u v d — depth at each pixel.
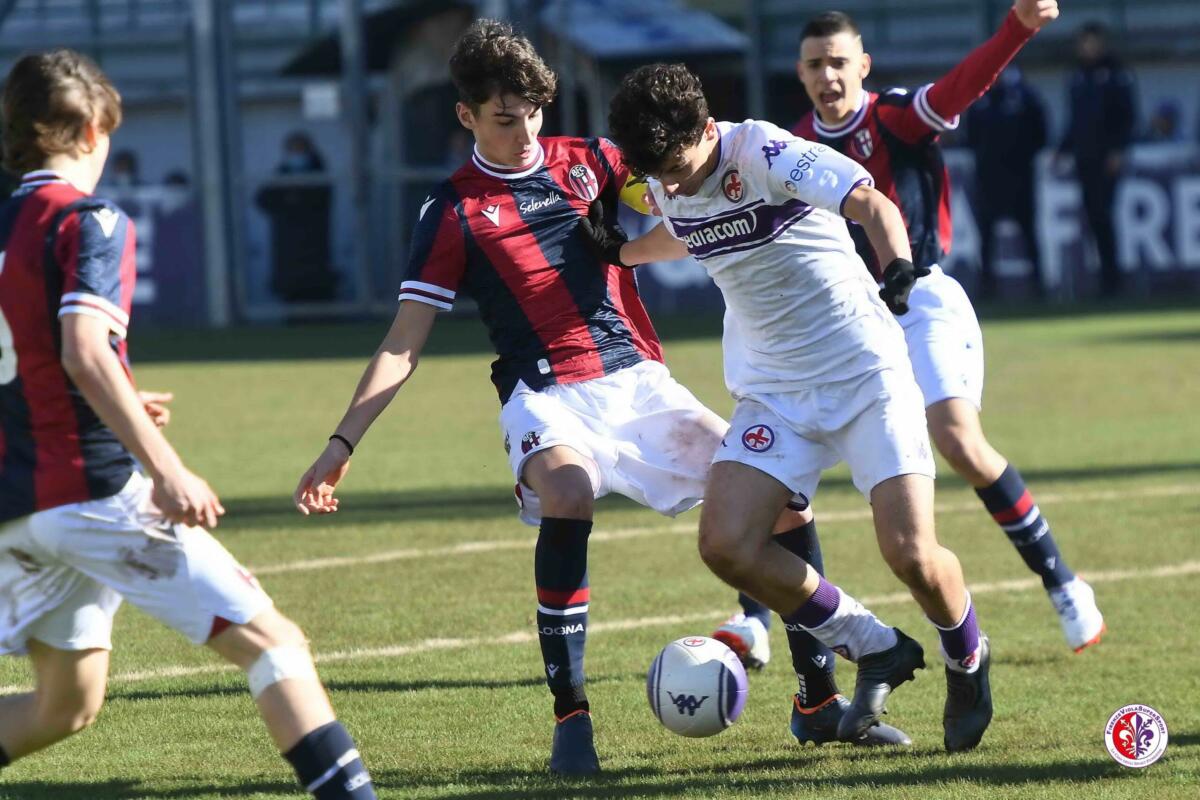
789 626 16.41
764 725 17.36
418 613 22.64
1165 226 75.88
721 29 83.25
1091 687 18.36
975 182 76.06
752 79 81.81
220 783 15.23
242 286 82.31
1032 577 24.61
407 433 41.91
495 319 17.55
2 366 12.36
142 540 12.35
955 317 21.06
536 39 80.75
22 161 12.73
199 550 12.48
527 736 16.92
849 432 15.95
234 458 37.75
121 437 11.85
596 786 14.99
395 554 26.67
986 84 20.61
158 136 81.81
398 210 82.19
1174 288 76.00
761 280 15.96
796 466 15.94
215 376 56.12
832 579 24.56
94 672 13.37
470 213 17.33
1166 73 79.38
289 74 81.69
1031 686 18.50
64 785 15.20
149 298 81.50
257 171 82.94
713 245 16.03
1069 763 15.40
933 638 20.98
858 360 15.93
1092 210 75.69
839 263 16.08
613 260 17.55
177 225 81.62
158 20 81.06
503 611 22.75
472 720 17.53
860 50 21.47
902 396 15.86
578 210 17.70
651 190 16.53
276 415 45.50
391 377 16.62
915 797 14.30
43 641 13.16
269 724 12.45
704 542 15.66
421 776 15.43
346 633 21.52
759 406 16.30
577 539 15.98
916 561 15.23
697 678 15.84
